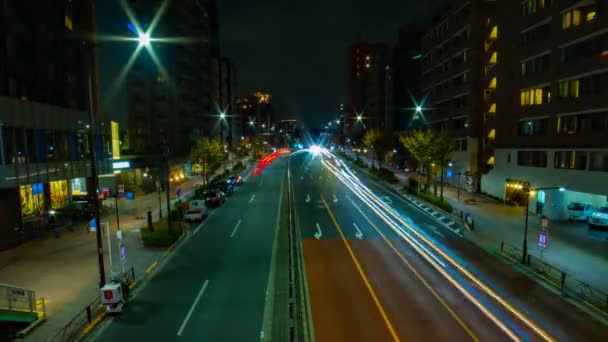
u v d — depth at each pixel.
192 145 73.00
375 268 21.78
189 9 76.25
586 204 33.09
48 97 36.56
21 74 32.22
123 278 18.84
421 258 23.66
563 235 28.58
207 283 19.62
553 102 34.16
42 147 30.09
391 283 19.50
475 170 50.94
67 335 14.29
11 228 25.83
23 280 19.80
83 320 15.41
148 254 24.38
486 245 26.36
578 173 31.25
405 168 77.62
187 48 73.12
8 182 25.45
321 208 40.31
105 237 28.39
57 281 19.67
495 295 17.98
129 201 43.69
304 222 33.81
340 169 82.38
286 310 16.47
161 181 53.47
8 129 26.05
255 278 20.33
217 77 99.88
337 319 15.59
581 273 20.72
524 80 38.53
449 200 43.94
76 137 35.59
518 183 39.47
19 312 15.00
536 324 15.18
